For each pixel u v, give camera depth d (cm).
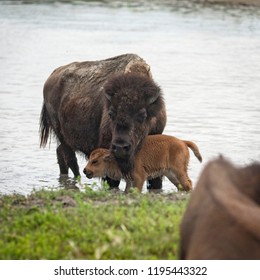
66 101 3133
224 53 6962
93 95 2975
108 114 2677
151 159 2691
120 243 1584
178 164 2705
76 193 2241
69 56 6669
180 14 9775
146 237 1619
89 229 1689
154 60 6450
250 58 6712
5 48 7206
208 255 991
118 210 1916
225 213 1001
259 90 5206
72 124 3059
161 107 2670
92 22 9019
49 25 8788
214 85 5366
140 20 9212
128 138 2550
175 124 4097
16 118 4300
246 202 988
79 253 1560
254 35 8194
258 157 3384
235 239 981
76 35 7994
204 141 3716
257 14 9844
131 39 7700
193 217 1077
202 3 10869
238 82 5506
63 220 1772
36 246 1598
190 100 4791
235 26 8812
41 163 3428
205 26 8769
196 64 6300
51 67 6162
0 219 1894
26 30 8425
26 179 3138
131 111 2572
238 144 3656
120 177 2727
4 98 4900
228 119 4253
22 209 2009
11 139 3819
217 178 1016
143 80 2614
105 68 3058
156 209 1916
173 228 1675
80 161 3531
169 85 5328
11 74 5834
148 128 2659
